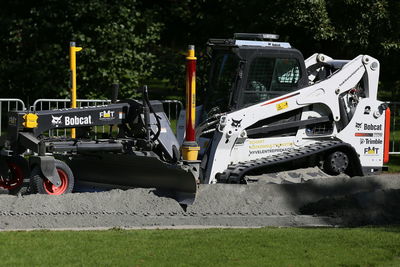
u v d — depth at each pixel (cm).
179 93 6016
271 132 2931
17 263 1745
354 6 4975
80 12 5306
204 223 2341
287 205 2481
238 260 1811
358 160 3064
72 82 3462
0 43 5575
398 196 2494
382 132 3139
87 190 2833
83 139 2659
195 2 6056
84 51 5341
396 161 4141
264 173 2884
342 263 1802
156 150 2642
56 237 2027
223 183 2748
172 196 2452
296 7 4919
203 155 2842
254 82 2898
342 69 3067
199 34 6209
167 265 1755
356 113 3081
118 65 5500
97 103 4250
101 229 2195
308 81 3017
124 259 1798
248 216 2391
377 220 2384
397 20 5062
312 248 1941
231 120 2802
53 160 2442
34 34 5447
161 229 2195
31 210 2288
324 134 3044
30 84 5553
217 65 3034
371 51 5281
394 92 6125
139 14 5512
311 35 5275
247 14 5519
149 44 5881
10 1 5588
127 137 2681
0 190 2606
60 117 2542
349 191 2628
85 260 1783
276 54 2922
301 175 2912
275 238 2053
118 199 2375
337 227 2306
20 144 2500
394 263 1806
